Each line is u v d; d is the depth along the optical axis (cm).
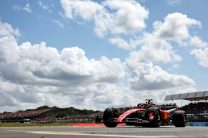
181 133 1015
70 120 5197
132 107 1891
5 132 1189
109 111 1794
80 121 5047
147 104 1880
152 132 1073
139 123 1684
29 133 1091
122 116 1738
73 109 7594
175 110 1997
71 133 1051
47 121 5475
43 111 7675
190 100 5594
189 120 4184
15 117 7288
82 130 1288
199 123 3247
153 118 1711
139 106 1880
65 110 7581
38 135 955
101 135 900
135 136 841
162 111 1853
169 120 1944
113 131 1146
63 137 838
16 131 1277
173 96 5775
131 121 1697
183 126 1848
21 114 7444
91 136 861
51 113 7494
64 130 1338
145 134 953
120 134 958
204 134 956
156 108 1766
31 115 7512
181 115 1833
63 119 5359
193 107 5950
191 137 808
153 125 1725
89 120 4941
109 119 1767
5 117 7325
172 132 1077
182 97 5600
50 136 895
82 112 7125
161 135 898
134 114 1805
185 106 6084
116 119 1738
